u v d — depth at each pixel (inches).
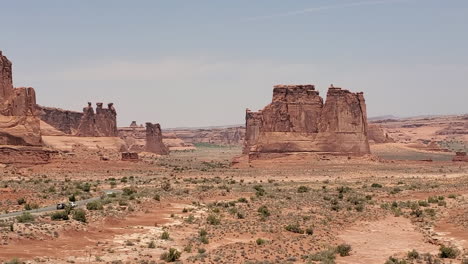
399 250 2297.0
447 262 2009.1
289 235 2600.9
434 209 3341.5
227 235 2534.5
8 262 1664.6
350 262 2041.1
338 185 5034.5
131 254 1991.9
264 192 4355.3
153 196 3799.2
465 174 5989.2
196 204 3604.8
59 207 2942.9
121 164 6397.6
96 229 2436.0
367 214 3321.9
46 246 2012.8
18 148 5457.7
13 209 2967.5
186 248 2122.3
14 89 5625.0
